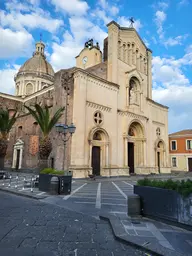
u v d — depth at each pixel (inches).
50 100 1178.0
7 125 854.5
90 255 166.1
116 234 205.2
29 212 293.9
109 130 994.7
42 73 2026.3
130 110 1153.4
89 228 231.0
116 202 373.7
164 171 1366.9
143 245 178.9
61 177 457.7
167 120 1485.0
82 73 895.7
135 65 1270.9
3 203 357.7
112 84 1048.8
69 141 853.8
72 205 345.4
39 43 2276.1
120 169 1013.2
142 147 1216.8
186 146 1608.0
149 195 264.1
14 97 1585.9
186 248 177.3
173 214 234.7
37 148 1155.9
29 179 765.9
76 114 855.7
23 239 194.2
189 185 230.8
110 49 1115.3
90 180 788.0
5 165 1363.2
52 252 169.2
